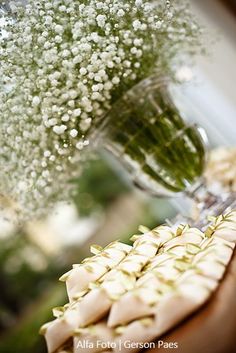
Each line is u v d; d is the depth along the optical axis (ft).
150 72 2.44
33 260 11.95
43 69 2.17
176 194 2.59
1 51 2.16
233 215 1.89
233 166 3.00
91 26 2.23
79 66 2.23
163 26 2.35
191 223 2.43
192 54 2.72
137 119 2.40
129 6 2.19
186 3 2.49
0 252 11.37
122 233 10.64
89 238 12.53
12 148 2.45
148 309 1.39
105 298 1.48
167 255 1.69
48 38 2.18
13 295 11.32
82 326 1.48
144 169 2.51
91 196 12.28
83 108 2.28
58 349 1.53
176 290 1.35
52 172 2.45
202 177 2.61
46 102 2.19
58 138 2.37
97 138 2.48
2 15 2.15
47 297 10.09
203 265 1.44
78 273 1.72
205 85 4.75
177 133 2.46
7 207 2.73
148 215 10.06
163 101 2.45
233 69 4.58
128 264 1.68
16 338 7.67
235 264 1.47
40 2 2.18
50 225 12.02
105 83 2.23
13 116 2.28
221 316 1.28
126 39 2.25
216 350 1.22
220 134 4.99
